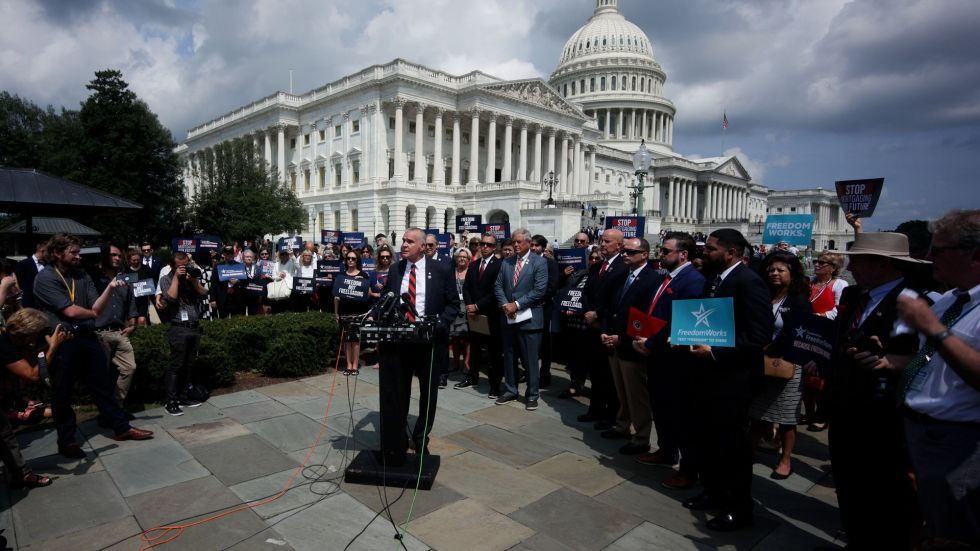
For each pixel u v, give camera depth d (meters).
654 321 5.43
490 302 8.24
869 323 3.76
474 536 4.18
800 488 5.44
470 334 8.89
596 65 96.75
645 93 97.06
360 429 6.54
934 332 2.62
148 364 7.46
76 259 5.76
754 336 4.34
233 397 7.85
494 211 56.81
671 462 5.73
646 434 6.05
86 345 5.76
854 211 7.66
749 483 4.43
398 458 5.16
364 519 4.41
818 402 7.39
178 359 7.05
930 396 3.02
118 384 6.77
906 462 3.63
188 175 74.94
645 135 96.69
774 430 6.63
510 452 6.01
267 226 43.72
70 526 4.23
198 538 4.09
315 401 7.70
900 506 3.67
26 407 6.82
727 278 4.69
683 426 5.23
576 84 99.50
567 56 103.25
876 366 3.60
